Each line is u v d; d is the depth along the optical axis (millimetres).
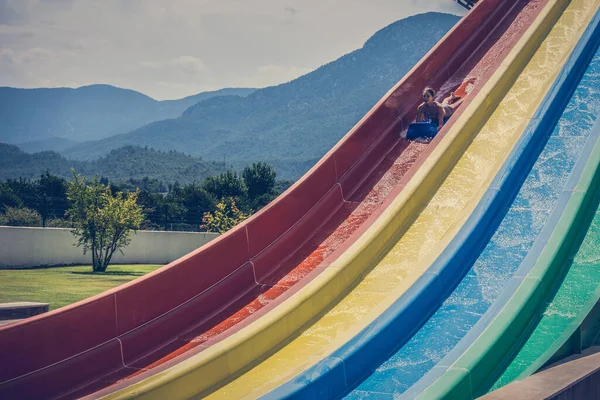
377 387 9578
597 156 13688
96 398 9812
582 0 20141
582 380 8500
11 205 78875
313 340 10906
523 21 21797
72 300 25828
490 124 15797
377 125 17375
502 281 11484
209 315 12758
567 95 16094
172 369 9797
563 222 12141
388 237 13047
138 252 51969
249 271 13570
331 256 12852
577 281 11211
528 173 13938
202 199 91062
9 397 10422
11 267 43219
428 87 19375
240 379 10078
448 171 14664
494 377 9438
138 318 11914
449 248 12094
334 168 15797
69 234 46812
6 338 10523
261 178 107875
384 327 10383
